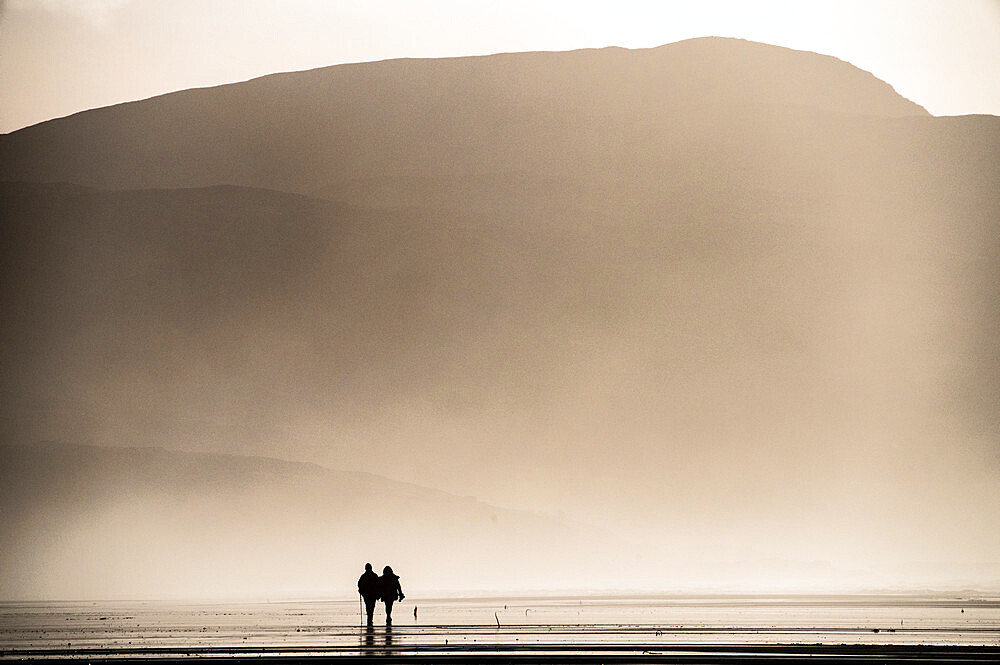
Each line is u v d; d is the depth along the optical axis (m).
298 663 109.06
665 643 131.00
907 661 103.75
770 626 164.62
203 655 121.44
